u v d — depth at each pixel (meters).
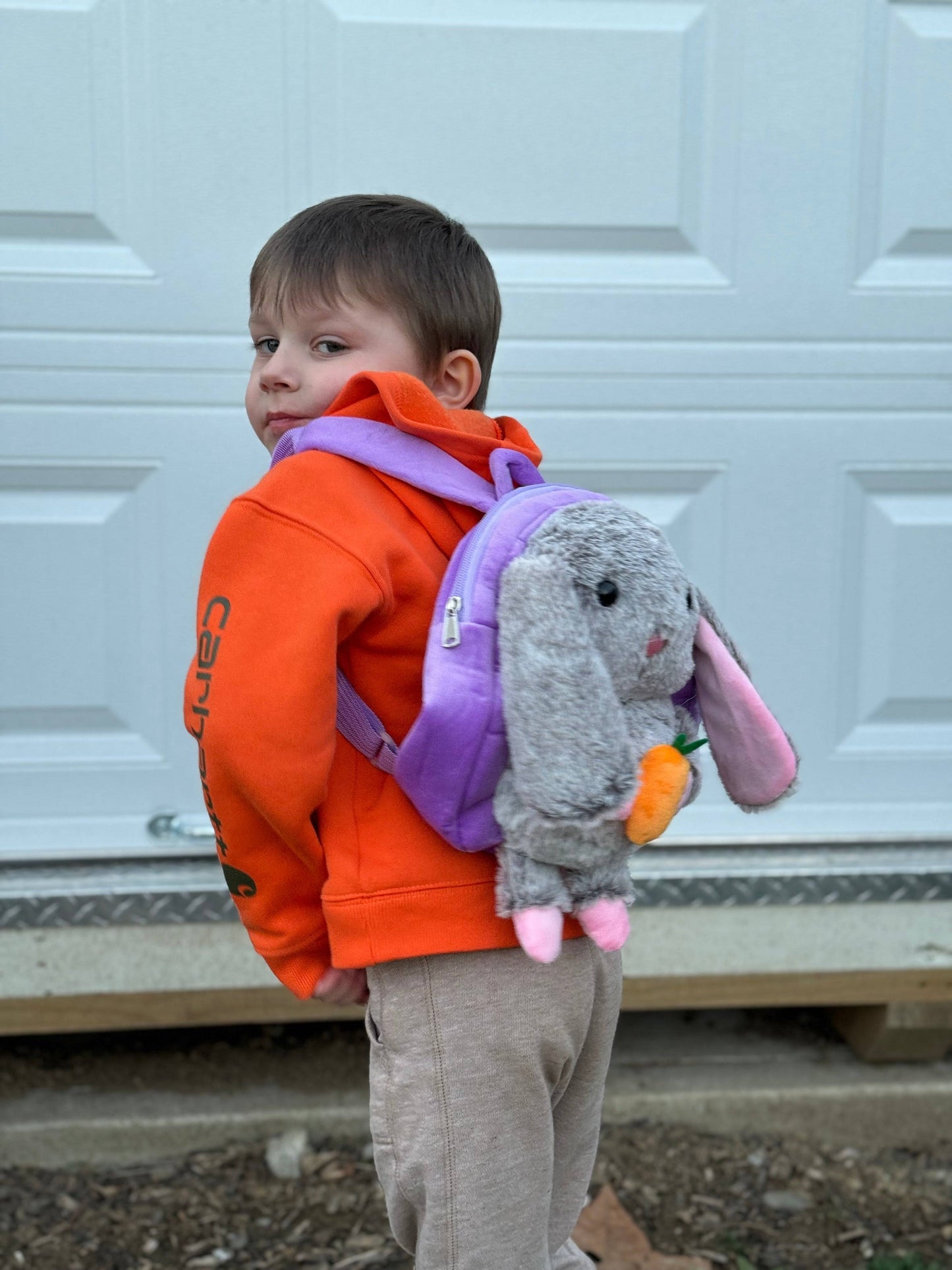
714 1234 2.29
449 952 1.27
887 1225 2.33
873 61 2.45
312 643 1.17
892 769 2.63
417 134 2.38
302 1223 2.28
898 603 2.60
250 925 1.36
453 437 1.33
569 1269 1.59
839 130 2.46
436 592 1.27
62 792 2.47
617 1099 2.55
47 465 2.40
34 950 2.37
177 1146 2.46
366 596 1.21
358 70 2.35
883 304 2.52
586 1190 1.52
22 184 2.32
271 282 1.41
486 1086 1.29
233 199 2.37
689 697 1.41
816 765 2.62
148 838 2.48
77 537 2.43
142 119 2.33
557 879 1.23
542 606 1.17
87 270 2.37
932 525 2.58
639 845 1.23
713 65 2.42
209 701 1.21
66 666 2.45
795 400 2.53
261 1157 2.45
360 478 1.29
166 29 2.31
